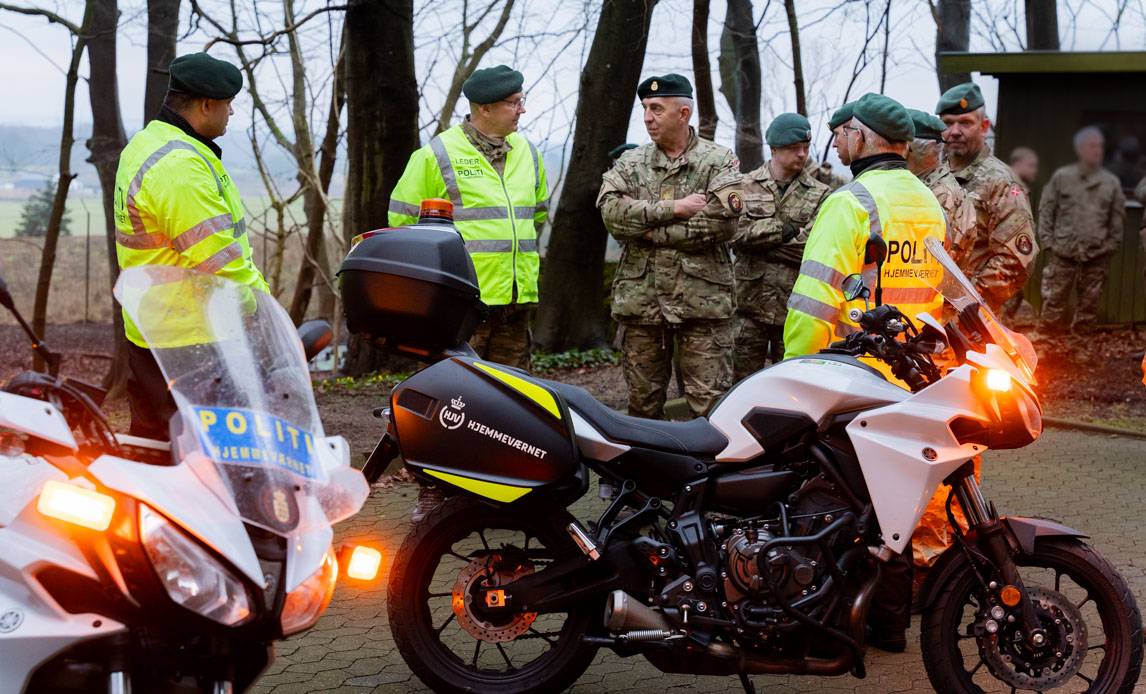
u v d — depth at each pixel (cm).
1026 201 650
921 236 469
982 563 377
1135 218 1307
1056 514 651
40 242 2025
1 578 269
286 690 411
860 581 378
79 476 275
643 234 590
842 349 401
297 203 1381
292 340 320
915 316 471
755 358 746
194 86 468
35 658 264
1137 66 1241
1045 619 376
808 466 385
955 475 383
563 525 386
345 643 456
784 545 369
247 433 285
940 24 1379
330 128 1191
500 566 392
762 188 721
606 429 383
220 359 296
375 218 1143
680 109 593
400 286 404
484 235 618
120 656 270
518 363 646
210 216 461
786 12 1169
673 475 382
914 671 436
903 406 375
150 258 469
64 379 301
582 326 1284
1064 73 1281
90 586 270
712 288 598
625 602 372
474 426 382
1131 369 1118
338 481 300
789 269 730
